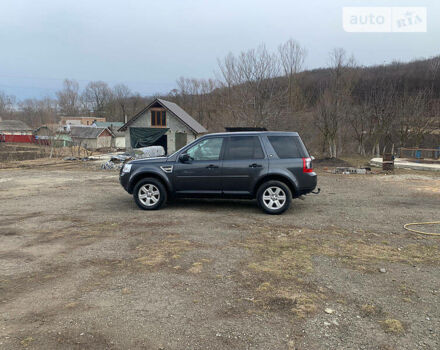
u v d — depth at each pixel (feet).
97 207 25.89
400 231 19.25
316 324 9.72
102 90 307.99
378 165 65.46
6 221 21.61
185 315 10.15
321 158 81.25
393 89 106.11
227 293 11.57
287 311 10.42
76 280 12.63
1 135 224.74
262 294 11.50
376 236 18.24
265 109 81.41
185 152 24.80
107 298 11.21
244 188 23.77
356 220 21.71
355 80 113.70
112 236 18.19
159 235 18.31
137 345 8.68
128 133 106.11
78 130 182.29
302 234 18.51
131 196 30.91
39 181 42.57
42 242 17.24
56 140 126.11
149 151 82.07
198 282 12.43
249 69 83.87
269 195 23.36
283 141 23.94
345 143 109.19
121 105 274.57
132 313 10.25
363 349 8.61
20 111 310.04
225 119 90.79
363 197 30.37
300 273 13.25
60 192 33.40
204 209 24.98
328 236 18.17
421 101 100.89
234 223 20.89
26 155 113.50
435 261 14.65
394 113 100.32
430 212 24.14
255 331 9.34
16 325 9.55
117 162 70.08
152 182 24.58
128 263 14.30
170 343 8.77
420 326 9.66
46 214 23.52
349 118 101.96
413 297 11.39
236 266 13.94
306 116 98.43
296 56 119.65
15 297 11.28
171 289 11.87
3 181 42.60
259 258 14.85
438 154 72.54
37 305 10.72
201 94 187.01
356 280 12.66
